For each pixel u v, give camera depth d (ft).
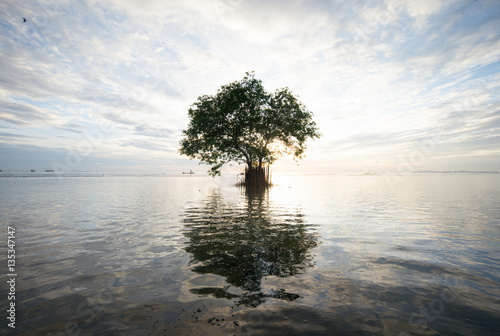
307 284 12.06
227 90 80.64
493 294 11.00
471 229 24.20
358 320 8.96
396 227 25.04
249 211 35.60
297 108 83.41
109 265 14.73
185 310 9.72
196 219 29.37
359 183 120.88
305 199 51.34
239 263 14.99
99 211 35.27
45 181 138.51
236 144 85.40
